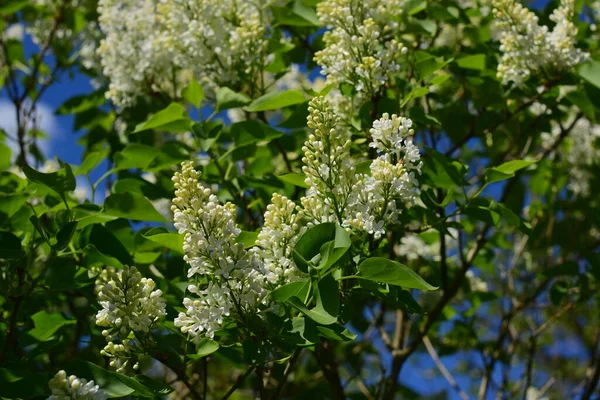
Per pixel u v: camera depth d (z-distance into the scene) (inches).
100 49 70.9
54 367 64.2
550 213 80.7
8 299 57.2
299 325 50.0
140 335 50.9
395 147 52.3
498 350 76.8
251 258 49.8
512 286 83.8
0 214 56.4
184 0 66.1
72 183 55.9
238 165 72.7
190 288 49.8
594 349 83.0
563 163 91.1
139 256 59.7
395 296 51.5
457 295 87.5
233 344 51.9
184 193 49.4
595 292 73.7
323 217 51.9
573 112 87.5
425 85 63.9
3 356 56.1
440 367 80.8
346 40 60.1
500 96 67.0
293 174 54.2
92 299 58.6
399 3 62.5
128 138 79.0
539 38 63.5
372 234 53.4
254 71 67.8
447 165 58.9
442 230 58.7
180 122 63.4
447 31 77.4
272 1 68.5
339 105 62.3
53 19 94.8
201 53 66.1
